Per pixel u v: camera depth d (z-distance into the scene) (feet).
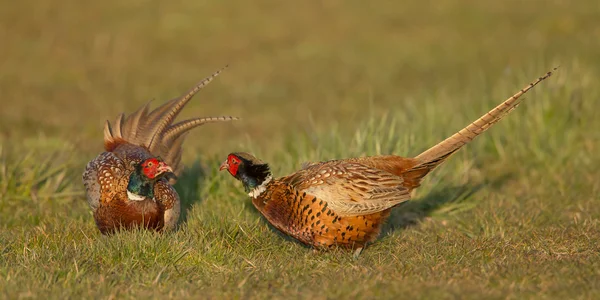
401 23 196.75
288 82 157.38
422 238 72.84
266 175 67.51
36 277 58.18
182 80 157.28
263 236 71.77
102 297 54.44
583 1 208.74
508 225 76.79
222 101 145.28
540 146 101.91
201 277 60.49
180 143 79.71
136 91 149.79
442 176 87.71
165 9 204.13
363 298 53.06
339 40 185.06
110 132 79.30
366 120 118.73
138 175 66.80
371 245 70.28
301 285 57.00
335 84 155.02
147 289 57.16
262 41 184.24
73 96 145.79
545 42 174.60
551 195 88.22
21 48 172.96
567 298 52.19
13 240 71.00
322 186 65.31
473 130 68.44
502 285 55.47
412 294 53.26
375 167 68.33
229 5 209.97
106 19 194.39
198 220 75.25
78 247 65.51
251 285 57.26
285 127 128.36
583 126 107.14
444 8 208.03
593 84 114.93
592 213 79.87
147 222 67.87
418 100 128.06
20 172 89.66
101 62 167.63
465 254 65.21
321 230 65.92
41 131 122.52
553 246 68.69
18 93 145.59
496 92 115.44
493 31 187.01
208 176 89.40
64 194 87.66
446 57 169.27
